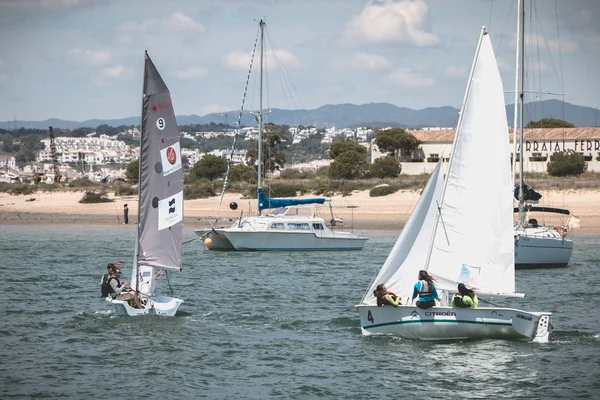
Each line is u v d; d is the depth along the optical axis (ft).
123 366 135.13
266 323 167.43
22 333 157.38
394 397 119.44
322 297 199.62
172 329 160.04
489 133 140.56
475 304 142.51
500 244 140.05
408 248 146.92
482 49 140.67
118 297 165.58
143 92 160.45
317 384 125.49
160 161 162.30
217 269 252.62
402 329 146.41
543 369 130.82
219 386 124.98
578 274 240.94
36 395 120.37
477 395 119.75
